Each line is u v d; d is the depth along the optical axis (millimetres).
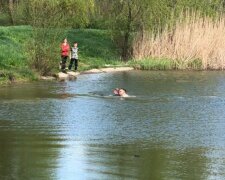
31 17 35781
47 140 18094
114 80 33844
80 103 25172
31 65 34469
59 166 15258
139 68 41094
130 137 18734
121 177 14398
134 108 24188
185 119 21922
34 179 14102
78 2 49844
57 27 35219
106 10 56781
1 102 24891
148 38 43781
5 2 59562
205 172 14906
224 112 23531
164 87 31031
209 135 19219
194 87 31297
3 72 31625
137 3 44812
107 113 22875
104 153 16625
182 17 43500
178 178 14406
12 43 40625
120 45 45719
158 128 20203
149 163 15672
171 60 42031
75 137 18594
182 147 17531
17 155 16297
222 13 47469
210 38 42656
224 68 42250
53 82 32219
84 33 49344
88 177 14352
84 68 38719
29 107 23828
